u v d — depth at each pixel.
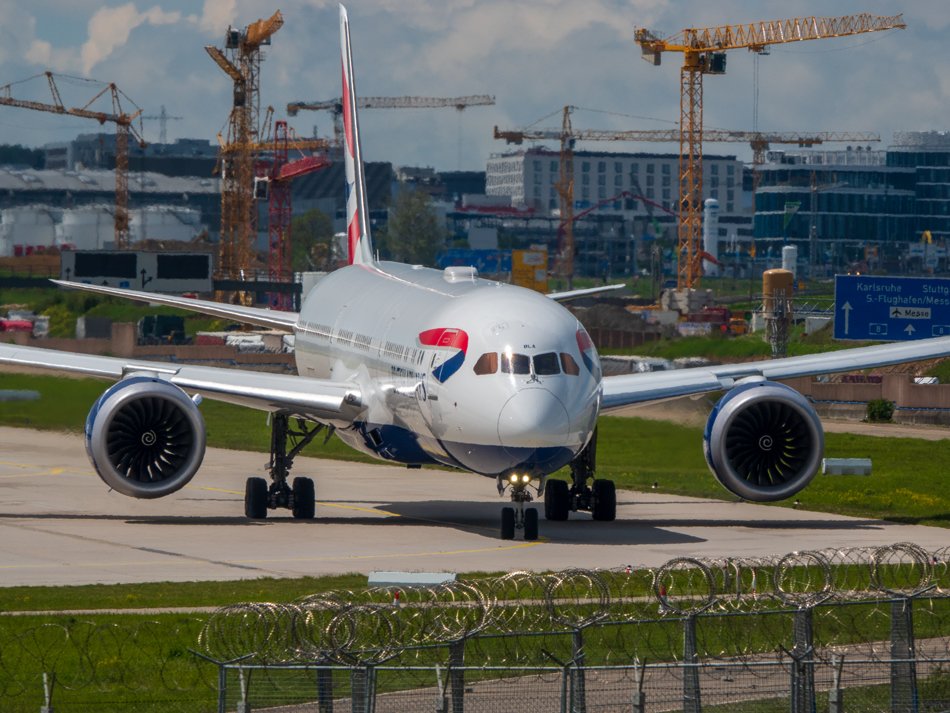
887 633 78.06
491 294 117.62
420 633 70.44
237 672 68.00
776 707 62.38
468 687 64.50
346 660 60.62
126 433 121.12
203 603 85.50
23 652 72.88
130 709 63.16
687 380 130.12
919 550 87.06
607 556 106.31
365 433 130.88
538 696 63.19
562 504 129.38
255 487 128.75
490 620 71.44
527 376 107.81
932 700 65.94
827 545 113.25
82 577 96.00
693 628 64.12
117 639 75.56
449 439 112.81
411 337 121.69
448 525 125.69
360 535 118.31
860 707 64.69
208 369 131.12
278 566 101.38
